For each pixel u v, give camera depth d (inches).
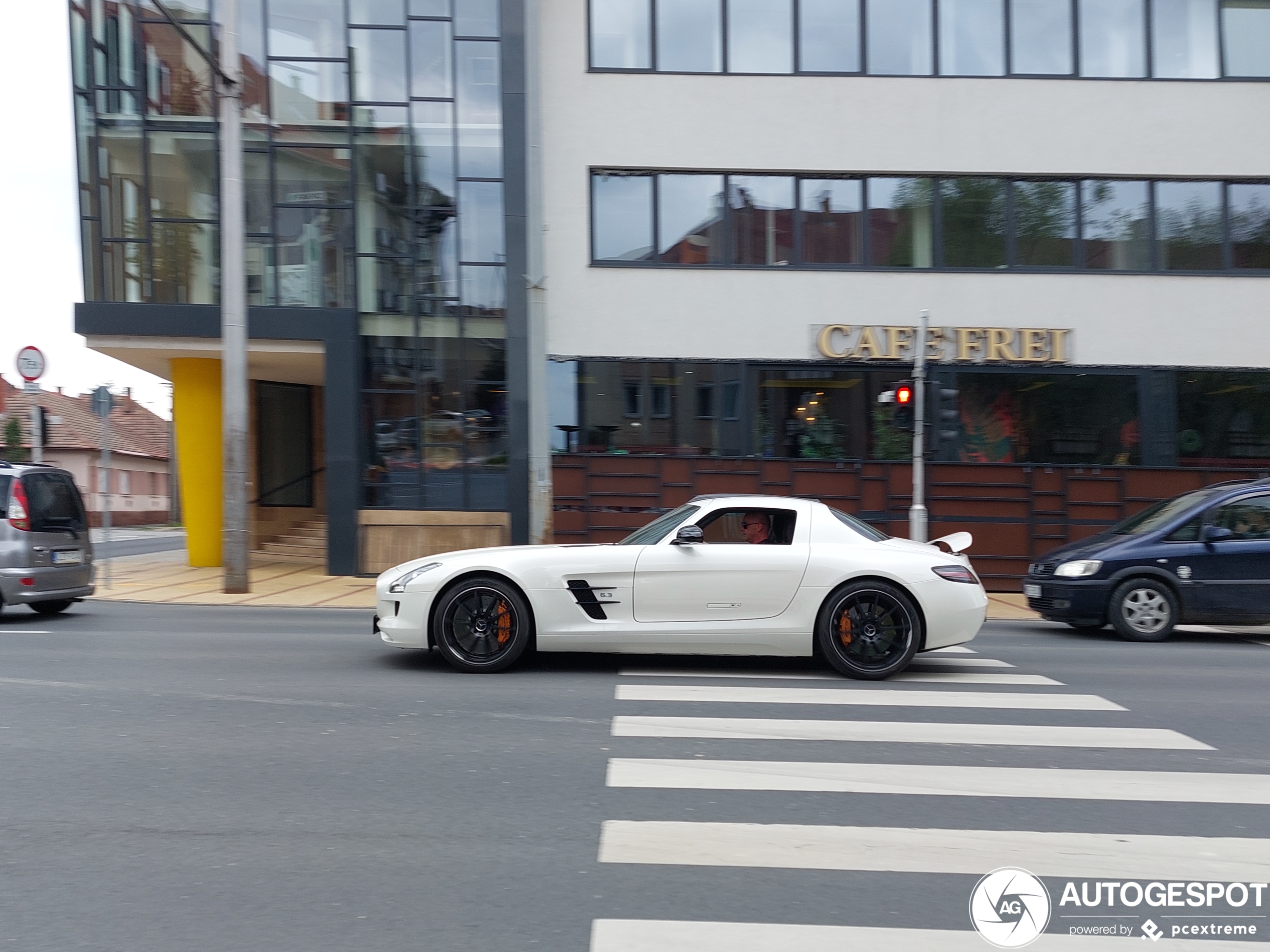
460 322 681.6
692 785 195.0
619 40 674.2
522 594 306.0
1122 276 665.0
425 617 305.3
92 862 154.9
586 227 669.9
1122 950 130.0
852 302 666.2
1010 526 644.1
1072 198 669.9
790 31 671.8
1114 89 667.4
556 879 149.3
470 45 684.1
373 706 261.0
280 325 673.6
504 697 273.3
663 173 673.0
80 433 2005.4
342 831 168.6
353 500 673.6
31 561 438.0
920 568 305.9
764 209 671.8
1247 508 423.5
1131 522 453.1
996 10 669.3
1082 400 665.0
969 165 667.4
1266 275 666.2
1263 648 403.5
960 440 664.4
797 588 303.0
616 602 303.3
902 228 669.9
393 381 681.6
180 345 680.4
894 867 155.2
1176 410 664.4
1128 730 243.6
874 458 663.1
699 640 302.2
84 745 221.0
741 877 150.6
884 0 671.8
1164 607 414.0
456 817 175.5
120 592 582.2
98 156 675.4
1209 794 192.7
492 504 680.4
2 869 152.0
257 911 138.1
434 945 128.3
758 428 666.8
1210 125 666.8
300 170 680.4
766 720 248.7
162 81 678.5
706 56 673.0
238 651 354.0
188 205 681.0
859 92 668.7
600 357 668.7
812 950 128.0
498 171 684.1
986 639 427.8
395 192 682.2
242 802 183.0
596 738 229.0
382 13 681.6
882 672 304.2
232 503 568.7
